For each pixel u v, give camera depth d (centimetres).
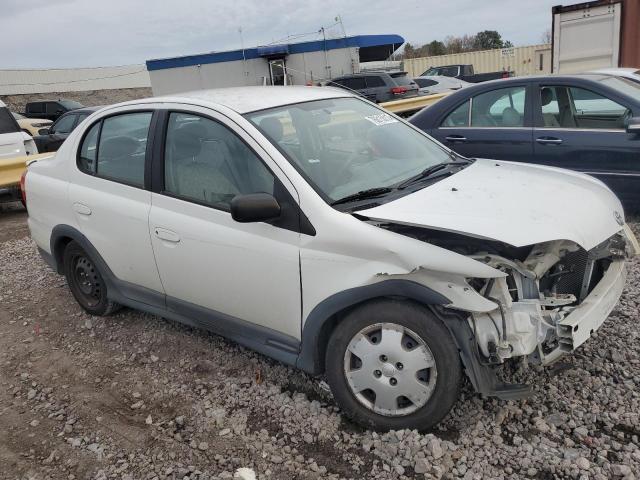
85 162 438
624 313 396
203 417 329
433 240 286
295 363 321
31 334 463
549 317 279
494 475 265
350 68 2400
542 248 294
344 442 298
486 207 291
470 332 271
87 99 4788
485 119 658
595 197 329
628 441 279
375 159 357
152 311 409
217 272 343
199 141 356
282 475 279
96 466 299
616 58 1126
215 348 406
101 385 377
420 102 1499
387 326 287
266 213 297
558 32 1178
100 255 429
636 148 559
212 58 2406
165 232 366
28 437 329
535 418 299
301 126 352
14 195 980
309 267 300
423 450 279
